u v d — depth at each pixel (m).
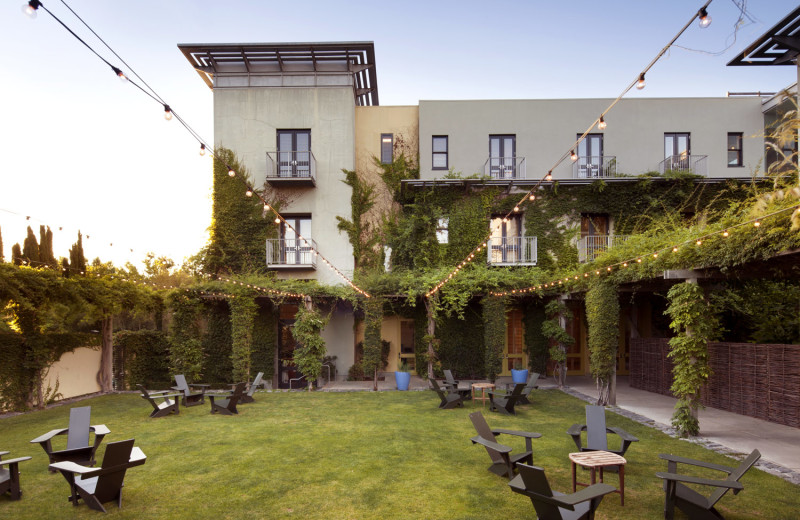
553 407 10.35
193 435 7.98
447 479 5.72
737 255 6.36
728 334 12.74
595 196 16.17
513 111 16.83
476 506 4.90
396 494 5.25
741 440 7.49
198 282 15.17
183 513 4.80
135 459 5.04
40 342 10.91
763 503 4.96
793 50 12.35
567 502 3.75
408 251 16.33
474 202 16.25
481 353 15.35
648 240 9.02
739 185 15.52
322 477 5.82
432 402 11.12
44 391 11.19
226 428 8.48
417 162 17.09
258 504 5.01
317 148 16.48
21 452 7.20
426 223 16.06
